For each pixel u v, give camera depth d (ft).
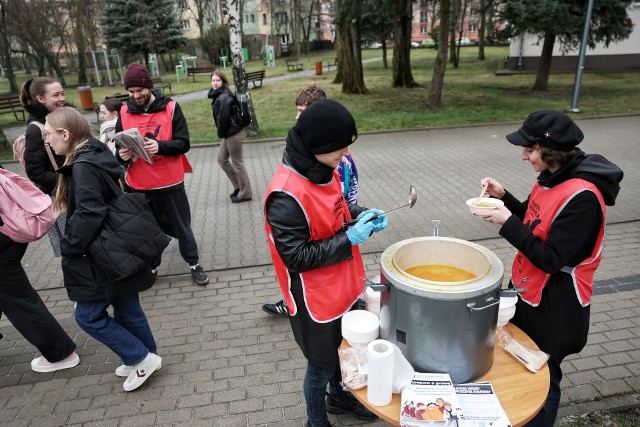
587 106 42.93
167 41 96.84
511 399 5.51
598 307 12.14
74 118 8.57
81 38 88.33
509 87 57.77
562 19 41.52
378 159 28.07
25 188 9.43
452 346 5.44
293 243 5.87
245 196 21.40
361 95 55.16
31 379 10.44
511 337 6.46
